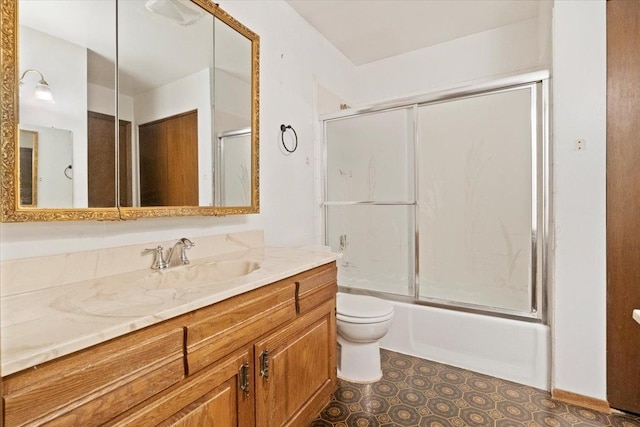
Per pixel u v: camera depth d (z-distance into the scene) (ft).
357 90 10.41
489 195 6.63
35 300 2.88
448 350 6.63
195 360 2.85
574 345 5.29
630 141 4.91
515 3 7.44
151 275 3.84
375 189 7.98
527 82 6.07
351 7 7.40
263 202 6.40
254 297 3.58
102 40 3.80
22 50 3.10
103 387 2.20
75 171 3.52
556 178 5.39
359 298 6.67
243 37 5.70
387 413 5.03
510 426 4.72
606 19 5.03
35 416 1.87
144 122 4.24
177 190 4.64
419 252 7.42
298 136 7.52
